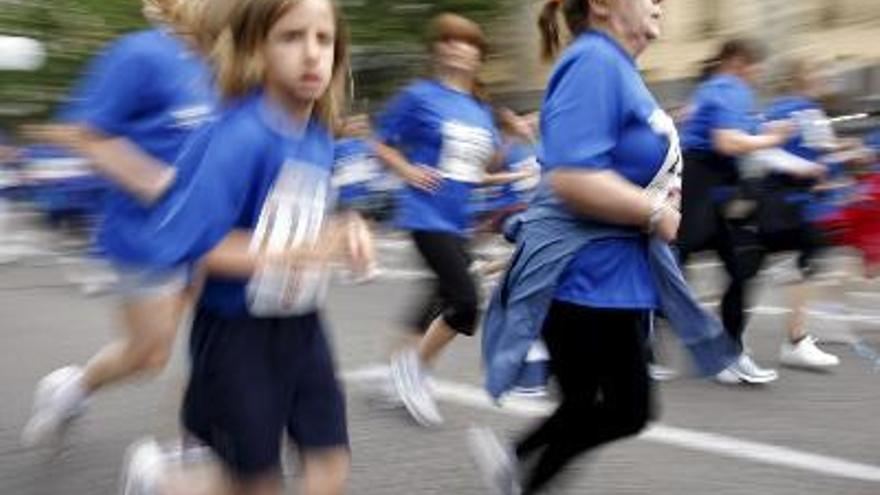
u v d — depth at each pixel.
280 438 3.21
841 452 5.32
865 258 7.63
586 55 3.64
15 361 7.11
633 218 3.63
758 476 4.98
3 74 19.75
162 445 4.51
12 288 10.16
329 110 3.24
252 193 3.09
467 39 5.88
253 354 3.17
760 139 6.41
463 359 7.20
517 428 5.64
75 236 12.50
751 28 23.39
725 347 3.83
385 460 5.16
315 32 3.11
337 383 3.39
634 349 3.81
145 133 4.43
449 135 5.75
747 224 6.60
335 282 10.37
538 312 3.78
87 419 5.62
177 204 3.05
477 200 8.27
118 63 4.41
